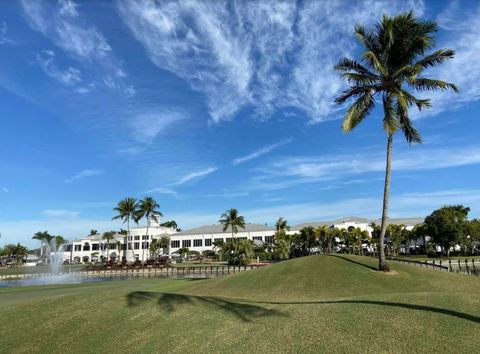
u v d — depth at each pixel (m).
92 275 70.38
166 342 11.22
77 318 13.47
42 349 11.38
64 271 87.19
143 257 128.12
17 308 14.92
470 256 84.56
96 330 12.48
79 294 16.91
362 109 26.83
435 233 85.00
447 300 12.69
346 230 101.44
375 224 100.50
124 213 96.25
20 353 11.19
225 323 12.30
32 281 58.22
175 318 13.17
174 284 35.59
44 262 155.50
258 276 26.73
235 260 74.75
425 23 25.19
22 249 153.62
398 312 11.53
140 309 14.22
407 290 22.12
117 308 14.38
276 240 97.44
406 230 98.81
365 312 11.80
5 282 56.97
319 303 13.98
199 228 135.50
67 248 153.38
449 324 10.38
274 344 10.15
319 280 24.22
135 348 11.05
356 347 9.44
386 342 9.55
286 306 13.93
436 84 25.53
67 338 11.98
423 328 10.20
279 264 28.62
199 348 10.55
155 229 137.75
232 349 10.19
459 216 84.75
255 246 97.56
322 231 96.94
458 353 8.76
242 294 24.06
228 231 126.19
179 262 113.38
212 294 25.39
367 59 24.95
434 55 25.45
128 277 61.56
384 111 26.28
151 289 31.11
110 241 146.50
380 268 25.28
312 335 10.40
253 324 11.93
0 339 12.05
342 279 23.98
